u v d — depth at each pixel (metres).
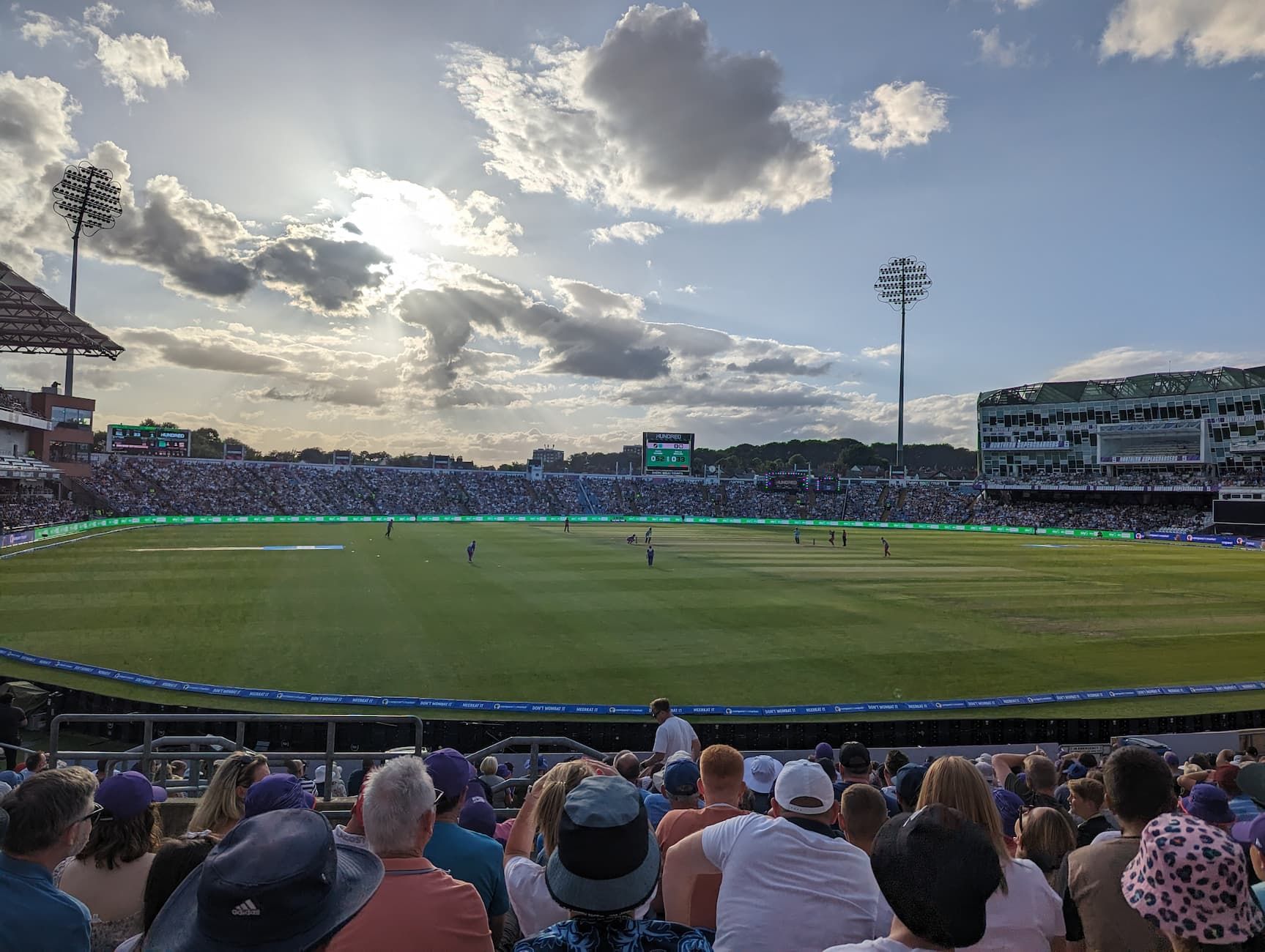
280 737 16.81
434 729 16.58
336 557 47.38
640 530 79.12
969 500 110.12
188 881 2.51
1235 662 25.00
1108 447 102.12
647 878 2.75
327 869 2.19
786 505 112.81
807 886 3.50
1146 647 26.80
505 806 10.14
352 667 22.16
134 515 74.38
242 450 97.94
